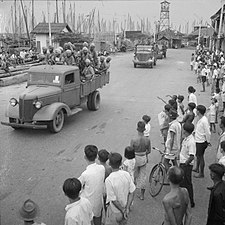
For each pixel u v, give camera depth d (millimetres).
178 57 48594
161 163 7129
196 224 5887
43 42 38438
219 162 5637
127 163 5898
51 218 5969
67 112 11336
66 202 6547
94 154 4957
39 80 11438
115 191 4719
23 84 21562
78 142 10172
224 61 22141
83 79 12773
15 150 9328
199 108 7410
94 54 14523
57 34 38031
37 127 10242
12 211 6164
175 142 6957
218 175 4656
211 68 22812
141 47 33219
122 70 30297
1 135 10664
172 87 20875
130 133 11281
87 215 4031
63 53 13188
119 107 15234
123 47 61250
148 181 7516
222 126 6805
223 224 4629
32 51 34438
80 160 8727
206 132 7383
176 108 8805
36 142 10047
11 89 19469
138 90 19672
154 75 26938
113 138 10695
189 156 6102
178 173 4016
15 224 5723
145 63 32188
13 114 10539
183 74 27844
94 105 14258
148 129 8195
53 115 10523
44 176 7711
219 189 4617
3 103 15359
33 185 7246
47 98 10680
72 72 11859
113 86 21016
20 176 7676
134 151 6035
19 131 11125
